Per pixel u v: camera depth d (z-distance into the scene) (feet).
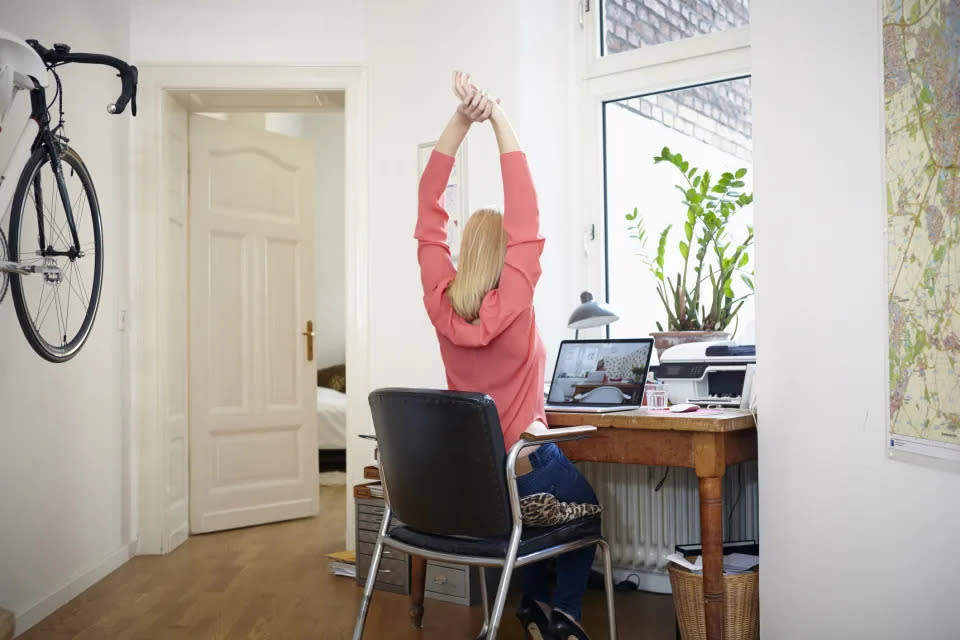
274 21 13.42
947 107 5.26
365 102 13.25
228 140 15.21
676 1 11.48
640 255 11.72
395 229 12.89
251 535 14.38
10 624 8.33
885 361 6.16
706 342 9.66
